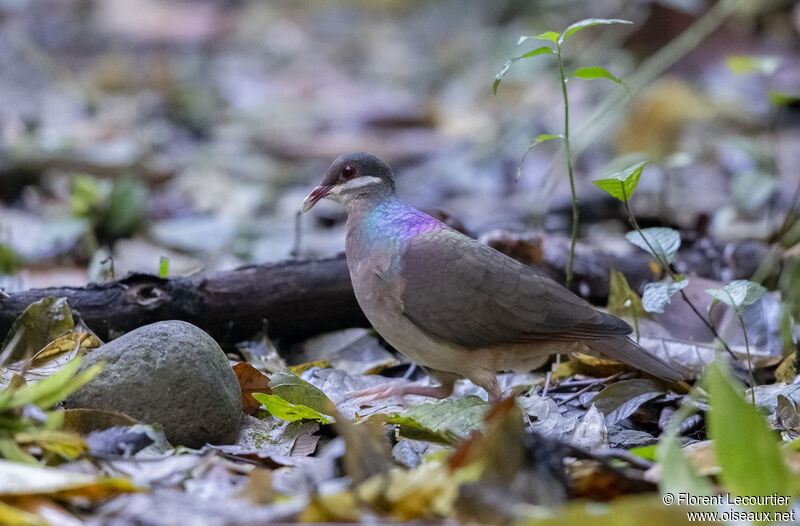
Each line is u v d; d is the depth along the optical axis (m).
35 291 9.55
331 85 30.34
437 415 7.79
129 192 15.44
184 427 7.52
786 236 11.71
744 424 5.97
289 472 6.93
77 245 15.09
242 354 10.08
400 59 33.25
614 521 5.33
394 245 8.77
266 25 37.44
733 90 22.33
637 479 6.28
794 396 8.52
